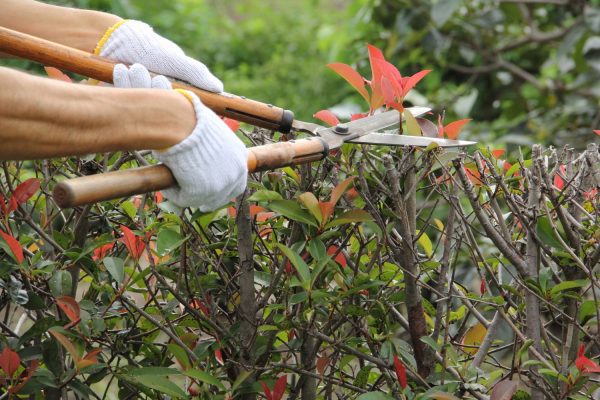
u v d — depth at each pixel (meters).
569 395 2.40
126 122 1.92
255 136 2.76
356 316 2.62
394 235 2.65
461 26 6.80
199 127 1.98
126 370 2.54
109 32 2.46
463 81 7.27
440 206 5.21
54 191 1.81
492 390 2.52
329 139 2.41
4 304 2.73
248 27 11.88
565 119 6.70
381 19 6.89
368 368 2.54
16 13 2.53
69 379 2.39
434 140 2.42
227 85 9.81
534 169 2.50
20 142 1.82
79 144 1.88
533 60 7.65
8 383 2.46
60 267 2.58
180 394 2.39
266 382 2.57
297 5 13.24
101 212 2.77
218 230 2.82
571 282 2.43
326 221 2.37
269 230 2.76
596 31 6.34
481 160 2.74
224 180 2.00
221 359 2.82
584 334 2.75
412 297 2.50
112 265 2.49
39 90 1.82
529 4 7.14
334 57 8.07
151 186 1.96
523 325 2.67
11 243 2.37
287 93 9.56
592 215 2.71
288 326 2.48
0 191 2.56
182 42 11.14
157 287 2.67
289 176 2.72
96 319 2.46
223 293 2.67
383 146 2.79
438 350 2.46
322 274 2.56
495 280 2.60
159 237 2.42
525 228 2.60
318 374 2.60
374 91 2.65
